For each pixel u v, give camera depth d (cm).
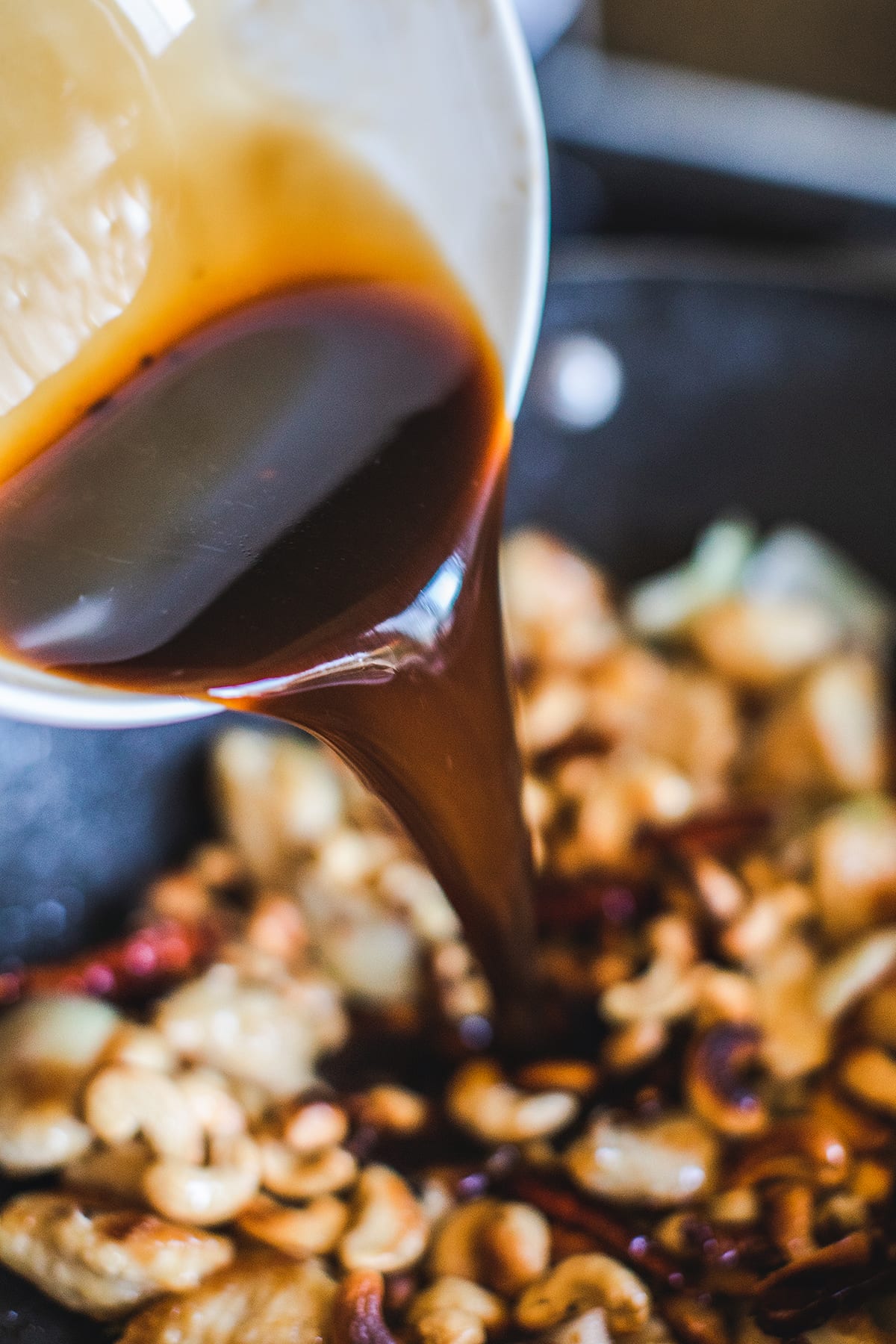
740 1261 50
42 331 49
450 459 48
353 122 49
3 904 60
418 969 58
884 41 71
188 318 50
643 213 77
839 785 62
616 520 69
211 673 47
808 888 58
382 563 48
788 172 74
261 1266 50
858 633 67
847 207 74
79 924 61
